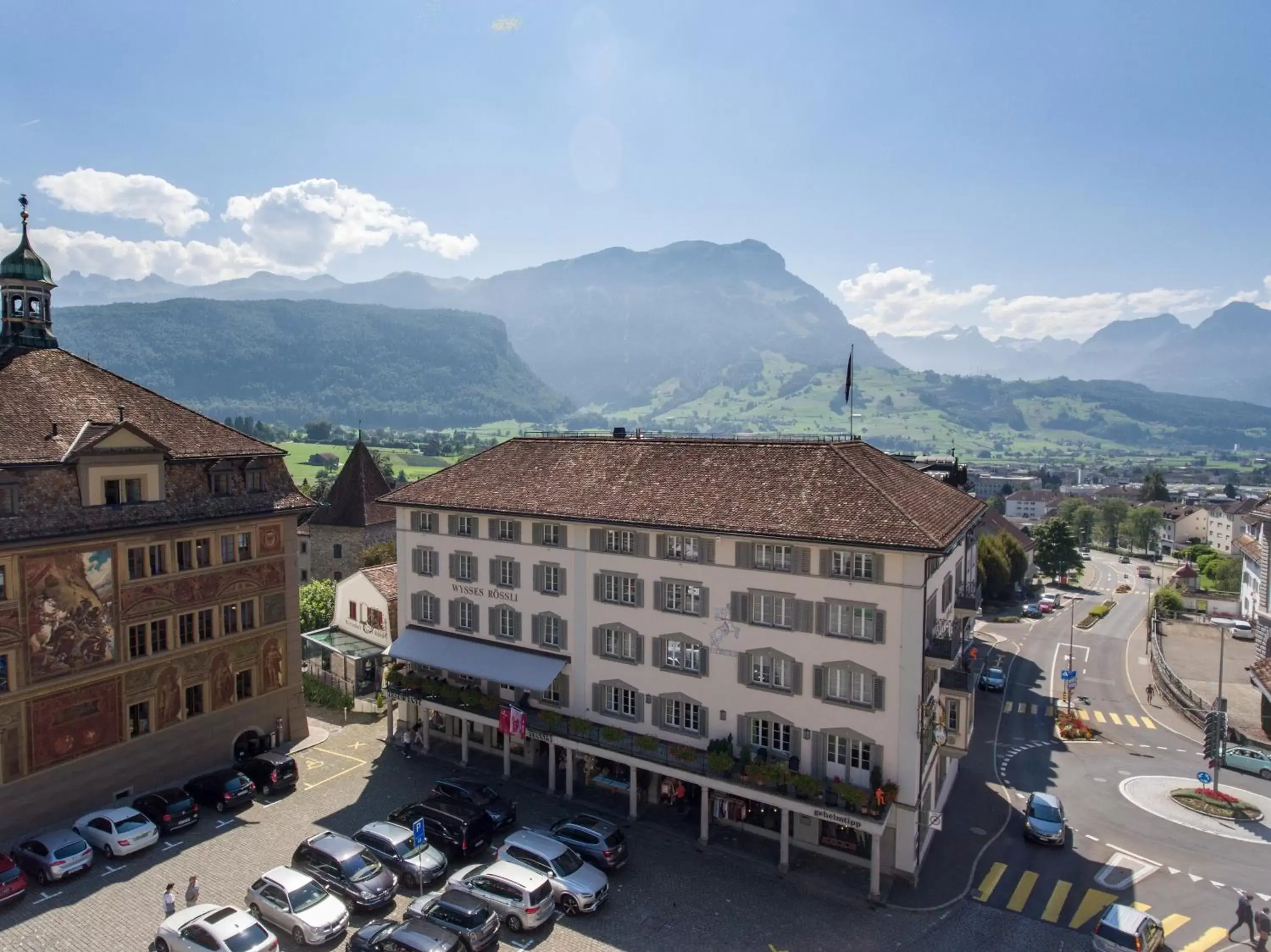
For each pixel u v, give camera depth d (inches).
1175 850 1822.1
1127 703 3038.9
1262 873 1726.1
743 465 1963.6
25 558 1702.8
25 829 1718.8
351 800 1980.8
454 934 1310.3
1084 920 1537.9
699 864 1720.0
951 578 1966.0
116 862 1659.7
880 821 1553.9
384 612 2790.4
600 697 2022.6
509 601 2183.8
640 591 1941.4
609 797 2021.4
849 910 1556.3
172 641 2000.5
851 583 1651.1
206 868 1647.4
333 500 4087.1
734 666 1804.9
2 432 1732.3
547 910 1480.1
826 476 1824.6
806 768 1721.2
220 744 2127.2
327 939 1384.1
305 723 2367.1
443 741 2372.0
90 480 1811.0
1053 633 4274.1
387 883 1526.8
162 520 1953.7
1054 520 6387.8
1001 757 2440.9
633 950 1425.9
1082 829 1926.7
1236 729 2591.0
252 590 2196.1
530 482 2210.9
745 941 1455.5
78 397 1957.4
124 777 1902.1
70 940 1403.8
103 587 1846.7
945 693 1780.3
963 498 2167.8
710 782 1753.2
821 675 1692.9
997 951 1432.1
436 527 2341.3
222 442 2165.4
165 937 1337.4
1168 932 1499.8
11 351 1959.9
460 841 1701.5
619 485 2057.1
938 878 1678.2
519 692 2181.3
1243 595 4463.6
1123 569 7603.4
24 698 1710.1
